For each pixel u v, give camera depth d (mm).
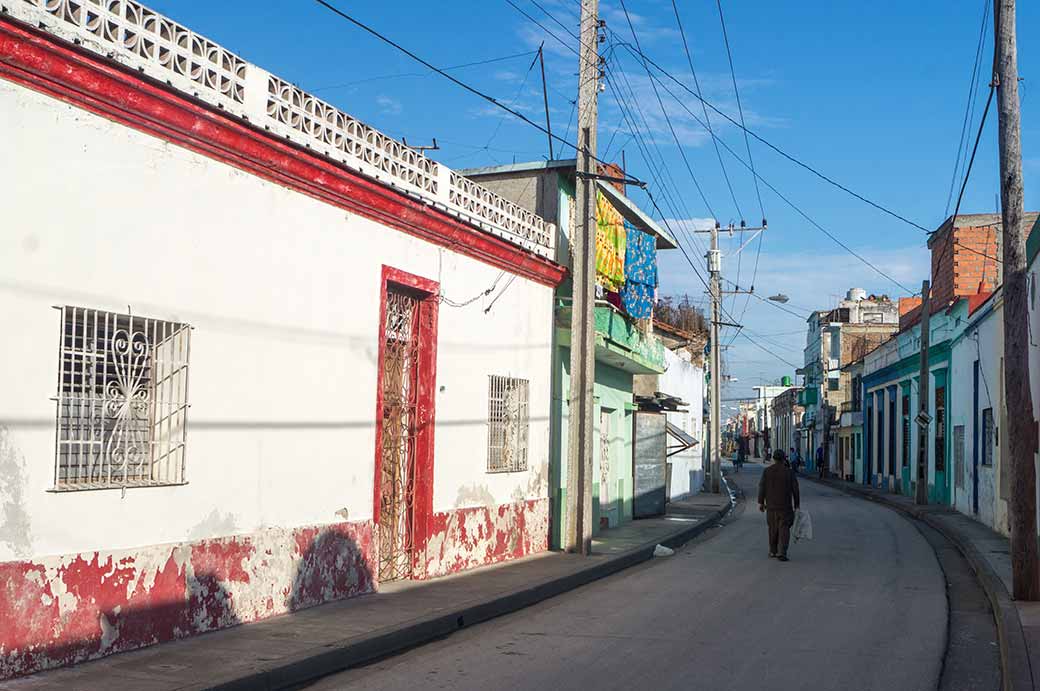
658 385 30375
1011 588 13234
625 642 9984
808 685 8219
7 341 7324
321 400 11062
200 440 9250
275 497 10297
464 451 14680
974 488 26469
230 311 9641
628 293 21047
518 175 18422
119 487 8273
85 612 7910
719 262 38156
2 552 7242
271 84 10258
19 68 7355
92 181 8047
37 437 7543
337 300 11367
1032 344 16719
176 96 8727
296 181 10555
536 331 17250
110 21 8227
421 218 13000
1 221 7293
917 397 38375
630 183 16547
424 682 8203
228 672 7672
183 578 8953
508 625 11016
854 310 74875
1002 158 12383
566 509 18047
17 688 7012
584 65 16734
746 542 21391
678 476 35281
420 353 13680
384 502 13047
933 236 36312
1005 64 12383
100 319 8273
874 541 21750
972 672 9102
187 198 9078
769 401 127688
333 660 8602
